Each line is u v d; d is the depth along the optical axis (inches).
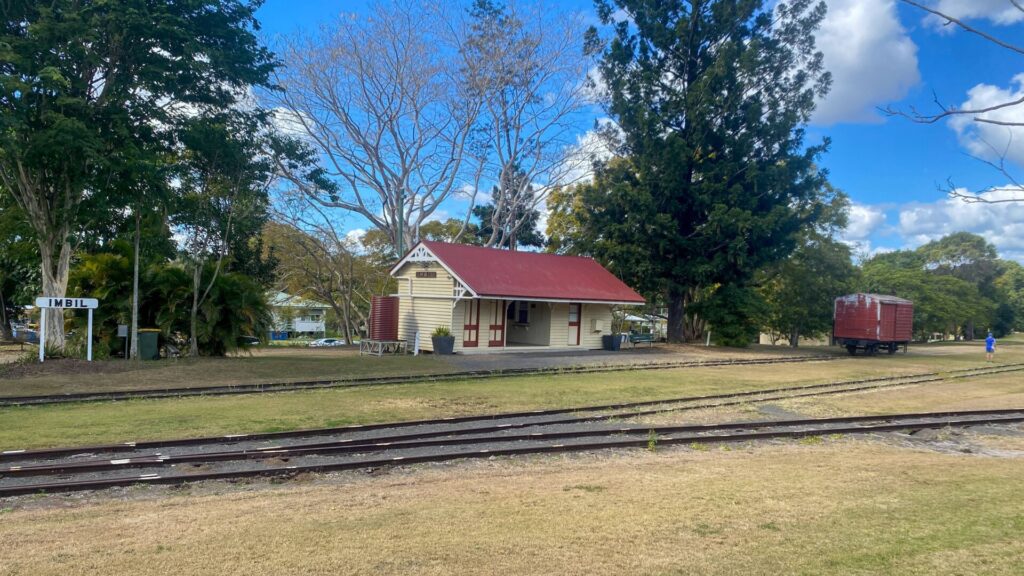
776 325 1595.7
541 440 413.7
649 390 658.2
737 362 1036.5
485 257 1125.1
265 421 450.0
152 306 869.8
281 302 1696.6
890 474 319.6
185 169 796.6
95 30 651.5
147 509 258.8
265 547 205.0
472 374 763.4
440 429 437.7
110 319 824.3
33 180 756.6
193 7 719.1
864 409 572.1
